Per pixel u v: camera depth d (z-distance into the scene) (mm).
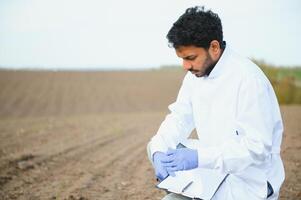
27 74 51906
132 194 5750
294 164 6676
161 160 3355
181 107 3844
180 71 63750
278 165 3385
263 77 3252
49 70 57906
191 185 3332
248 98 3137
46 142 10344
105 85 43906
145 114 19547
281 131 3359
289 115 12602
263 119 3109
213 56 3211
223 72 3250
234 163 3129
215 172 3361
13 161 7809
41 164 7680
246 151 3107
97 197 5652
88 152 8852
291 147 7793
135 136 11086
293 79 24391
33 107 29641
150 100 33969
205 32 3090
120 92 38812
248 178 3271
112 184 6281
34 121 17062
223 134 3312
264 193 3244
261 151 3088
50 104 31250
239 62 3264
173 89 41406
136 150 8938
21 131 12703
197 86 3453
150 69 66438
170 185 3410
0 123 16391
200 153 3178
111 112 26891
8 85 41375
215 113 3320
